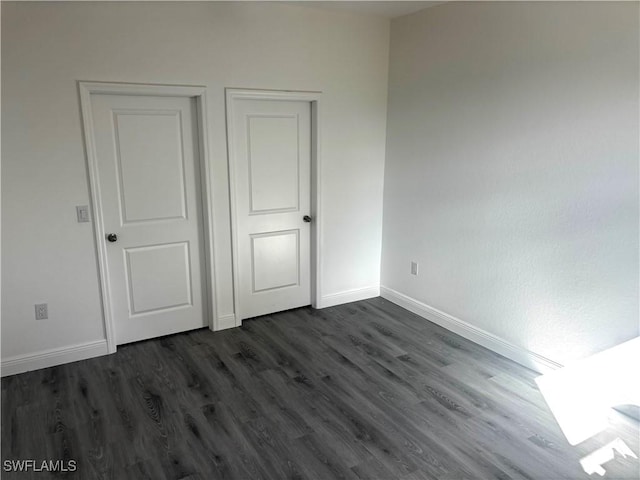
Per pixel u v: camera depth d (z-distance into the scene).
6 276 2.98
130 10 3.05
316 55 3.80
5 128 2.82
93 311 3.31
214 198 3.62
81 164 3.08
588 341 2.85
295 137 3.97
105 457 2.34
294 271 4.24
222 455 2.37
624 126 2.52
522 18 2.98
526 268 3.17
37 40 2.82
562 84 2.80
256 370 3.21
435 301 3.99
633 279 2.58
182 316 3.78
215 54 3.39
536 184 3.03
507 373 3.18
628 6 2.44
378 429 2.58
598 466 2.29
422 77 3.82
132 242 3.45
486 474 2.24
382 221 4.50
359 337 3.75
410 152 4.05
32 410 2.72
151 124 3.36
